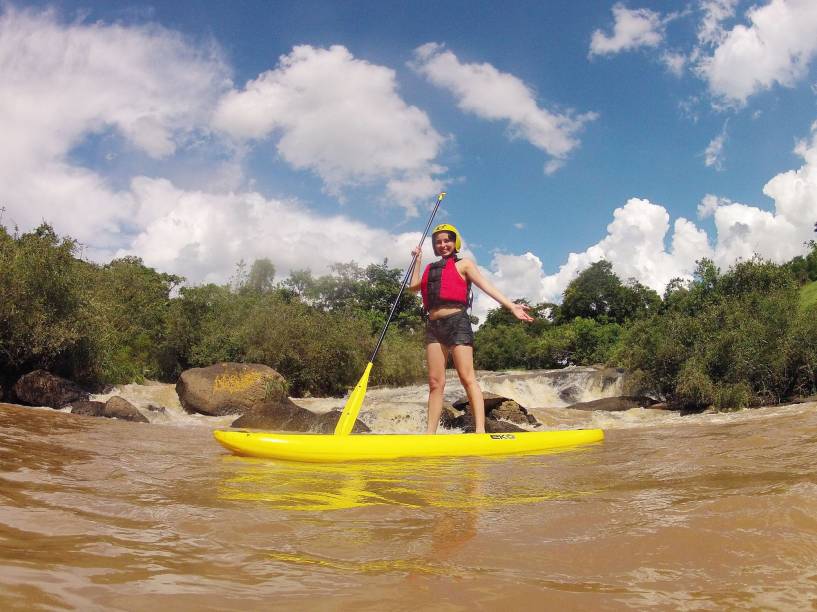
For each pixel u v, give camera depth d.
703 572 1.39
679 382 13.84
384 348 20.33
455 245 5.18
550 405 18.42
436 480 2.92
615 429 9.11
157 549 1.51
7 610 1.02
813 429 5.30
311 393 18.78
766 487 2.36
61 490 2.25
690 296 17.03
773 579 1.33
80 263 14.50
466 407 10.84
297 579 1.32
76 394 10.98
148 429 6.77
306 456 3.78
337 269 36.78
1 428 4.76
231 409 12.53
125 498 2.18
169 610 1.09
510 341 42.25
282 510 2.07
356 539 1.69
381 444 4.03
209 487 2.54
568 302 46.41
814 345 12.67
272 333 18.23
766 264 16.02
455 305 5.03
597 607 1.17
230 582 1.28
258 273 31.92
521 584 1.30
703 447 4.33
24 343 12.05
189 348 19.12
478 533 1.77
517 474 3.14
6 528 1.62
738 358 13.16
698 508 1.98
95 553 1.43
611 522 1.87
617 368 18.67
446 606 1.17
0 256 12.02
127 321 18.38
